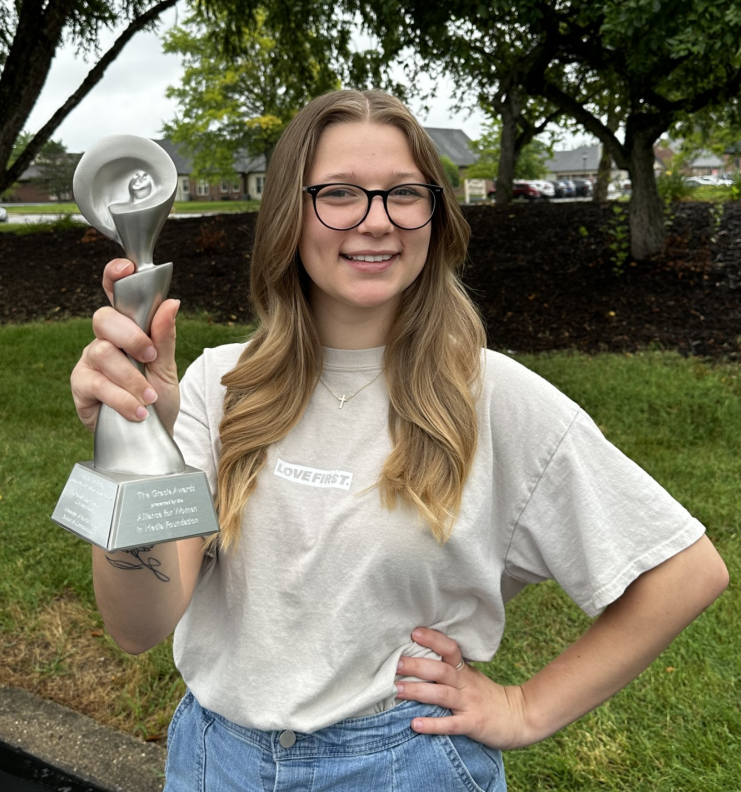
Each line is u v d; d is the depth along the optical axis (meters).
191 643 1.31
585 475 1.22
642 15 5.27
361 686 1.22
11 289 10.49
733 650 2.86
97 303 9.71
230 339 7.41
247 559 1.23
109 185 0.96
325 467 1.24
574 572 1.24
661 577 1.21
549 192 43.84
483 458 1.23
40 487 4.39
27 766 2.51
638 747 2.42
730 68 7.18
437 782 1.23
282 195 1.24
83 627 3.16
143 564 1.04
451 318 1.27
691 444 4.85
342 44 9.30
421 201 1.22
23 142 28.31
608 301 8.02
